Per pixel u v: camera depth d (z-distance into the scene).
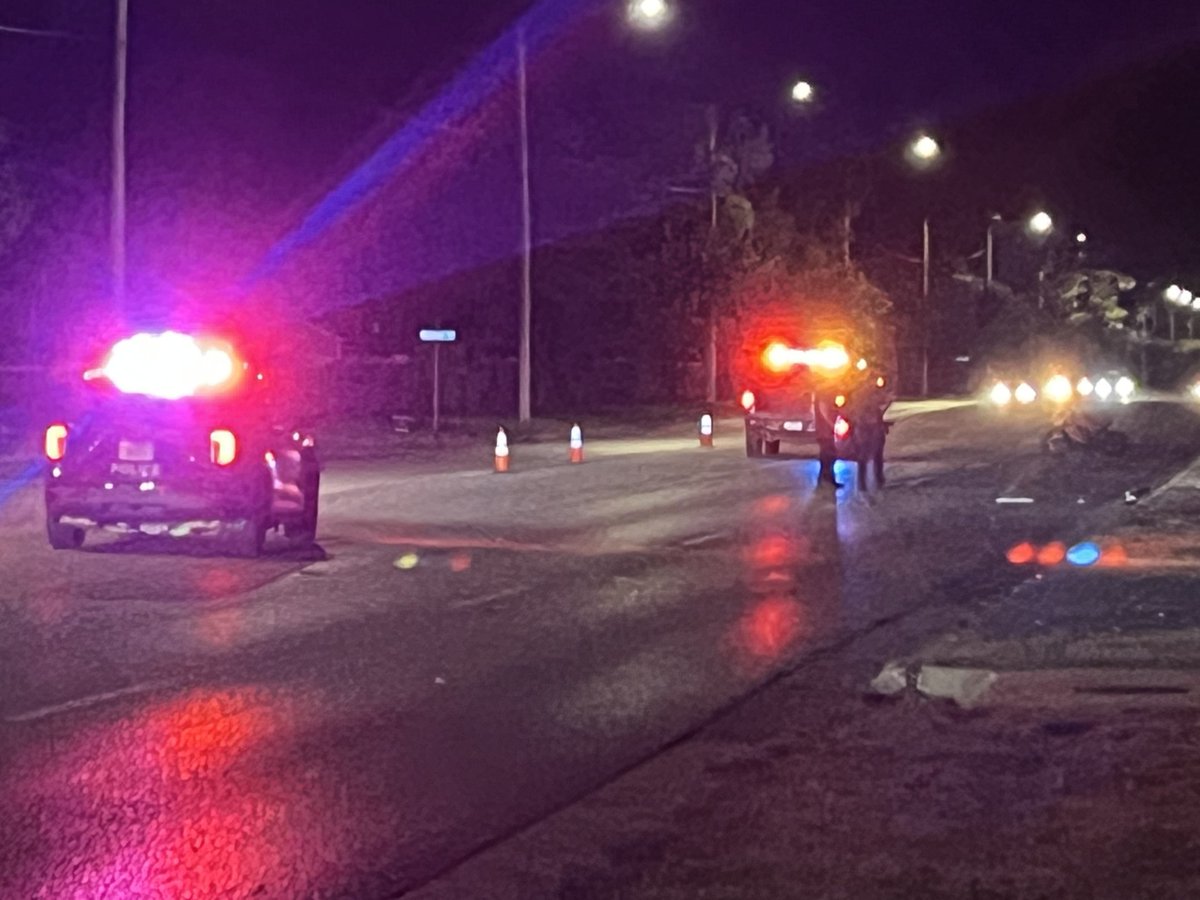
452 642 12.47
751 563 17.11
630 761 9.05
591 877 7.04
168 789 8.39
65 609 13.65
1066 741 9.49
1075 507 23.08
